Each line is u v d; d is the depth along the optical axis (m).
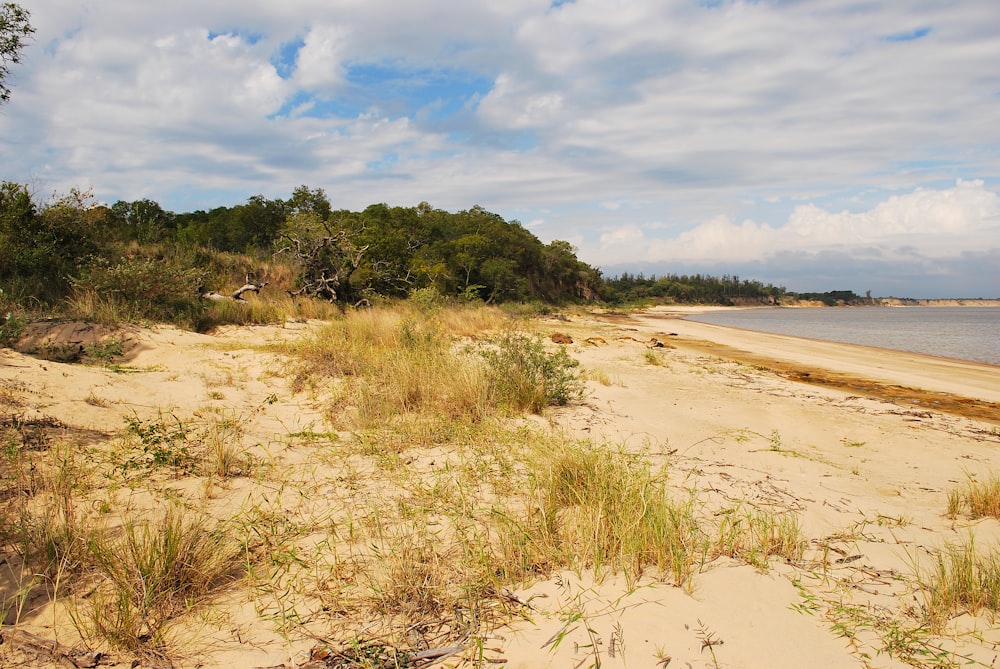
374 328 11.66
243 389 7.20
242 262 19.44
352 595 2.85
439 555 3.27
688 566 3.05
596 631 2.46
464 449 5.39
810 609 2.73
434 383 7.23
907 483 5.56
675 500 4.27
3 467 3.84
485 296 43.53
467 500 4.12
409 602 2.79
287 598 2.83
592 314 50.16
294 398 7.14
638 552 3.15
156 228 20.17
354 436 5.67
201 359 8.52
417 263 31.59
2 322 8.30
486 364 8.23
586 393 8.79
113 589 2.73
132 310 10.88
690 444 6.48
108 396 5.83
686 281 158.50
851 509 4.55
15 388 5.32
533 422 6.58
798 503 4.57
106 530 3.23
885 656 2.32
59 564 2.83
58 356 8.00
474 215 61.38
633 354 15.54
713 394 10.14
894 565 3.36
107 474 3.97
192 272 12.91
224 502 3.88
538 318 33.41
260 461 4.73
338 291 19.48
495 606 2.74
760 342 25.95
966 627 2.60
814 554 3.51
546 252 65.06
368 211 42.22
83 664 2.25
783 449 6.59
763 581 3.02
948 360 20.62
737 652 2.32
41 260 11.65
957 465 6.38
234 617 2.66
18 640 2.29
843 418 8.77
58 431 4.65
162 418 5.46
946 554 3.54
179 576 2.83
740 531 3.75
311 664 2.32
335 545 3.38
